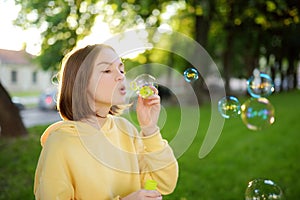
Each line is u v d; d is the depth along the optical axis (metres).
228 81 13.19
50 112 13.26
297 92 19.39
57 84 1.21
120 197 1.10
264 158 5.07
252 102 3.16
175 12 10.61
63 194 1.02
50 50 9.12
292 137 6.51
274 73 19.92
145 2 8.66
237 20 10.49
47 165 1.03
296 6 9.09
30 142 5.42
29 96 23.02
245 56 17.45
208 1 8.48
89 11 7.61
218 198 3.53
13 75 26.75
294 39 16.81
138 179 1.19
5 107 5.78
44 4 7.45
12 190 3.58
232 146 5.79
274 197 1.92
